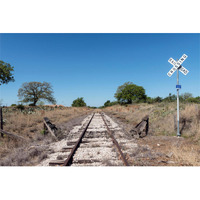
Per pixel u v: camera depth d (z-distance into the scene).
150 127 11.48
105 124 13.65
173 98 20.75
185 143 7.45
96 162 5.26
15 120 12.80
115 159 5.46
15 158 5.82
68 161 5.19
